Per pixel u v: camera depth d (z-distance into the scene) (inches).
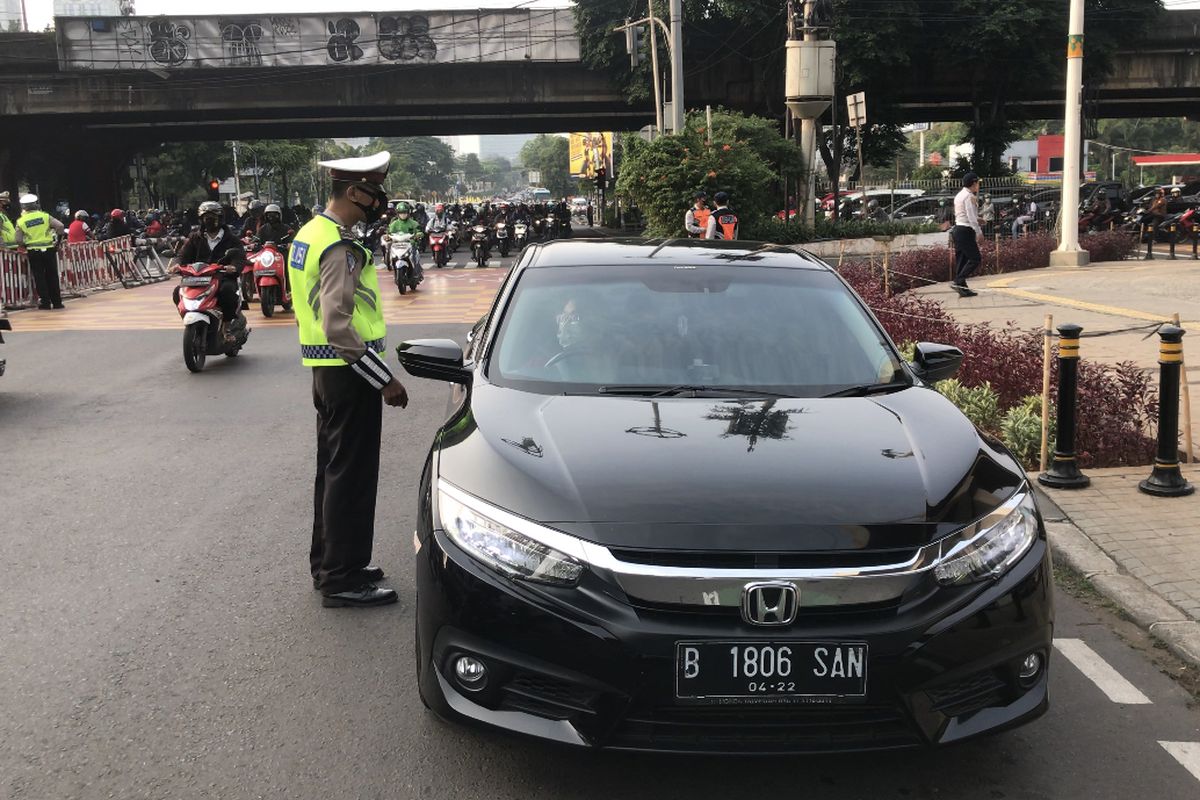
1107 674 155.4
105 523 225.5
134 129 1911.9
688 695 110.4
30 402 358.9
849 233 905.5
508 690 116.3
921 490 122.4
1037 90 1488.7
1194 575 185.9
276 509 235.9
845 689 111.0
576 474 123.3
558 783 124.7
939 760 131.0
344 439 177.5
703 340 164.9
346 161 171.0
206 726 138.2
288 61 1577.3
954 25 1359.5
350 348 168.1
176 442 300.0
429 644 122.7
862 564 113.0
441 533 123.4
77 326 572.7
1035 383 291.3
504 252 1249.4
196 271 415.8
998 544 121.0
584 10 1485.0
